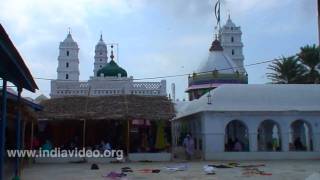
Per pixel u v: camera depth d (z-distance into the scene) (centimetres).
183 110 3884
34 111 2667
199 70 4906
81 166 2559
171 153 2969
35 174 2092
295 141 3275
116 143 3170
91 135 3178
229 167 2419
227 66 4841
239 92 3241
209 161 2934
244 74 4756
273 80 5150
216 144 3086
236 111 3123
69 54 7488
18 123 1688
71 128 3181
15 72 1309
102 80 3506
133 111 2923
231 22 7400
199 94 4712
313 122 3195
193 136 3481
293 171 2195
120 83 3491
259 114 3153
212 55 4934
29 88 1673
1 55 1069
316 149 3164
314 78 4928
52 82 3478
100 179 1883
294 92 3294
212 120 3109
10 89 2544
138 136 3156
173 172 2166
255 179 1859
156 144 3050
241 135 3581
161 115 2922
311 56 4900
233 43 7331
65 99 3138
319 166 2481
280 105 3209
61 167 2492
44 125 3156
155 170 2220
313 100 3262
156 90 3466
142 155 2936
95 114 2912
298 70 5028
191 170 2270
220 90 3241
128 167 2439
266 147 3547
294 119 3184
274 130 4041
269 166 2503
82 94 3488
